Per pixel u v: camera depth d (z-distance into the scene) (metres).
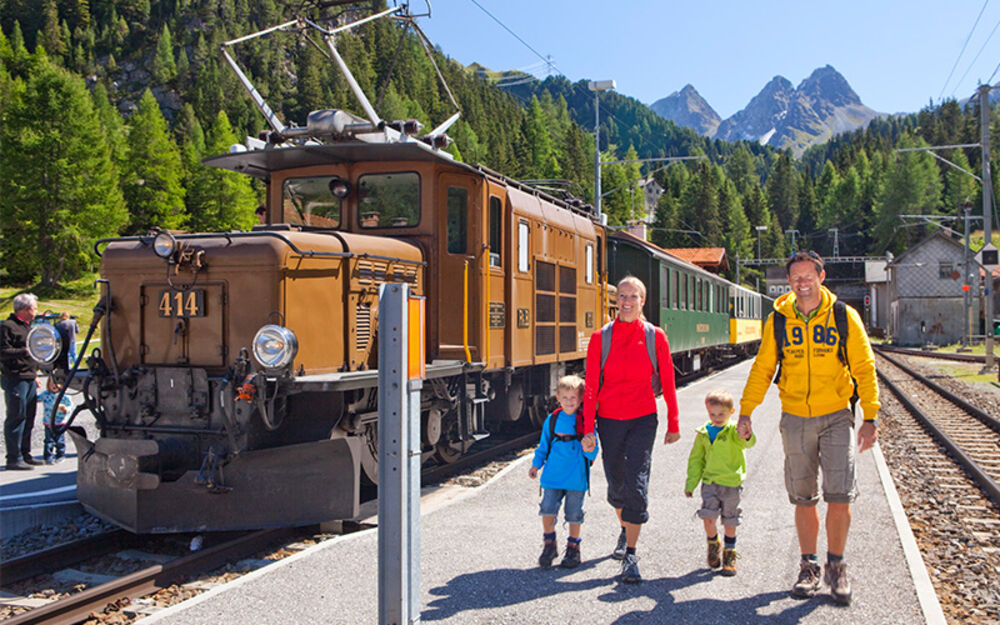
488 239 8.49
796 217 152.12
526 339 9.60
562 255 11.02
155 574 5.02
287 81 160.00
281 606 4.41
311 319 6.44
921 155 117.62
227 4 181.00
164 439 6.04
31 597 4.99
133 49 177.25
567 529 6.12
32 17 171.62
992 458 10.28
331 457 6.18
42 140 62.09
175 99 162.00
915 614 4.25
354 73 131.50
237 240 6.32
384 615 3.41
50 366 6.50
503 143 124.88
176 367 6.33
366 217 7.98
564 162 114.00
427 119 126.62
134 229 79.25
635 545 4.86
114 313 6.66
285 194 8.27
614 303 14.50
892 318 61.59
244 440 5.87
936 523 6.74
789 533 5.94
